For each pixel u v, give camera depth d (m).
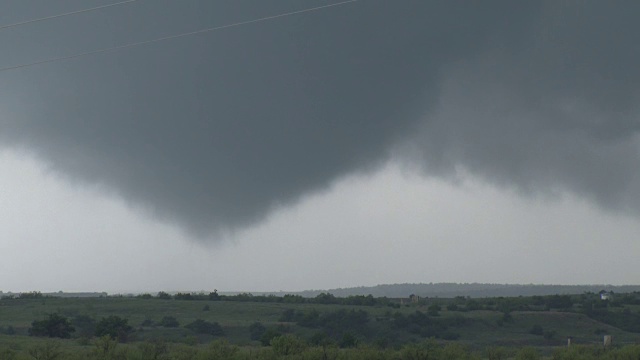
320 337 114.00
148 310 166.62
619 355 78.88
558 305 177.88
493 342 135.00
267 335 112.19
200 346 108.19
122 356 75.19
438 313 159.38
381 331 141.12
